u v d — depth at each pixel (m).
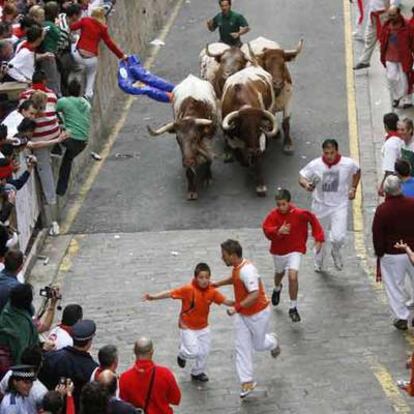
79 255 32.88
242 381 24.16
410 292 28.50
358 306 28.83
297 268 27.36
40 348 19.47
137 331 27.81
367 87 45.50
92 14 39.91
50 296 22.62
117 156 40.66
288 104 38.94
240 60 39.06
